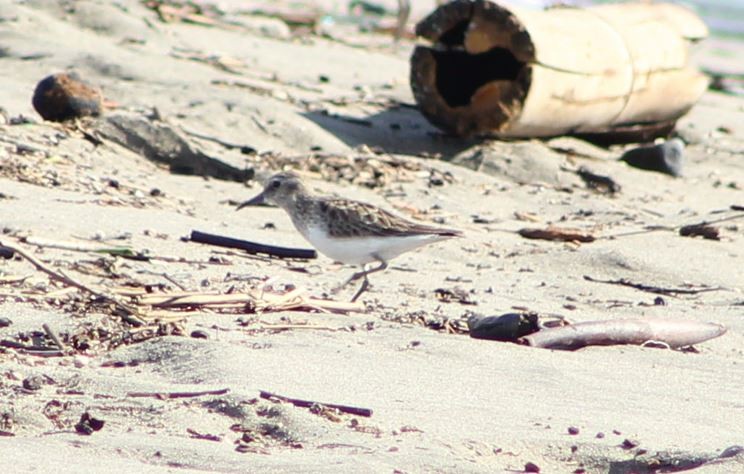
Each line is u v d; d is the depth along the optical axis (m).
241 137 17.05
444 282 11.98
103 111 15.82
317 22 30.58
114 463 6.34
